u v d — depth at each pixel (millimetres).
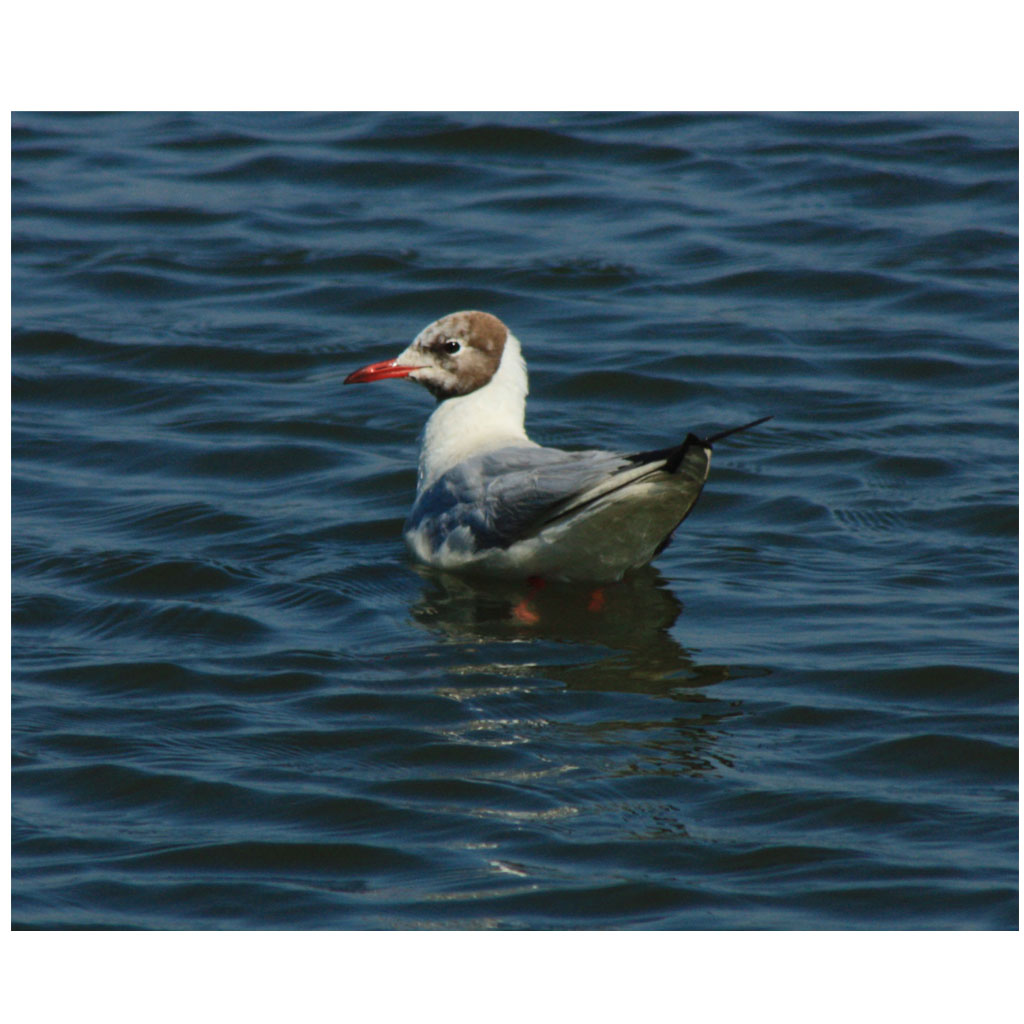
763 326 20250
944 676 11594
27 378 18891
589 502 12258
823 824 9641
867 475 16141
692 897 8859
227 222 23828
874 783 10102
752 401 18234
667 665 11805
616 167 25734
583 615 12750
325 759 10461
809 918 8664
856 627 12539
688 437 11453
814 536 14625
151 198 24719
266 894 8969
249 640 12359
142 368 19188
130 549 14227
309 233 23438
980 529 14734
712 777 10164
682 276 21828
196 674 11727
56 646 12312
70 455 16797
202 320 20609
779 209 24016
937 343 19750
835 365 19219
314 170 25781
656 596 13156
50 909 8781
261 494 15789
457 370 14117
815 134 26906
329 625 12617
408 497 15633
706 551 14242
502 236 23188
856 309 20875
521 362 14453
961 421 17578
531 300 21109
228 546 14383
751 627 12562
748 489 15789
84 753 10570
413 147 26562
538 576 13258
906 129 27016
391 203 24547
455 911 8758
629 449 16844
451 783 10102
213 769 10328
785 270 21828
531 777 10180
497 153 26438
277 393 18578
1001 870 9117
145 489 15883
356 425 17562
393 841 9477
